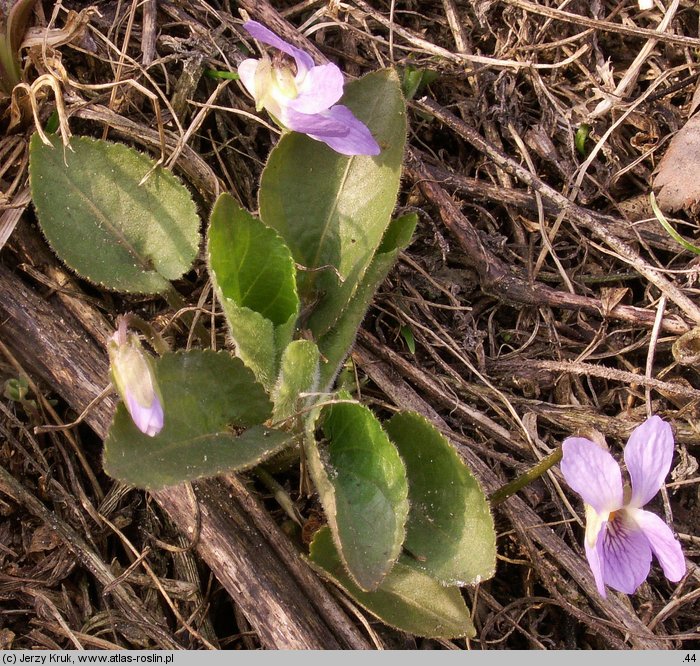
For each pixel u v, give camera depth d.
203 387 0.17
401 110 0.19
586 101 0.22
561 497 0.19
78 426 0.19
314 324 0.19
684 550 0.19
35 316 0.18
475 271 0.21
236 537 0.18
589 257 0.21
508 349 0.21
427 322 0.20
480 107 0.21
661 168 0.21
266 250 0.18
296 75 0.17
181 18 0.20
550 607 0.19
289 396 0.17
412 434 0.18
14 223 0.19
